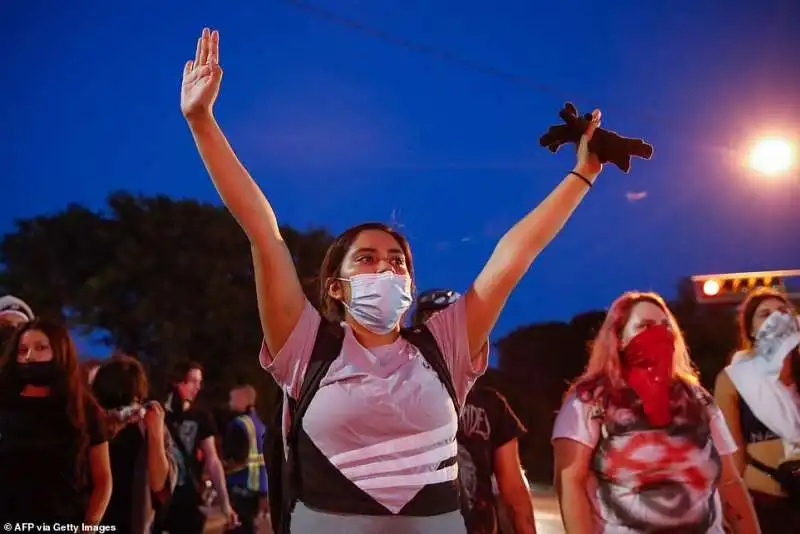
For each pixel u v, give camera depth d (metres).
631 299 3.98
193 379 7.12
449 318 2.49
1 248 27.94
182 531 6.76
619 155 2.49
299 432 2.29
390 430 2.21
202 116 2.31
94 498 4.54
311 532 2.19
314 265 27.23
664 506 3.73
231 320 26.69
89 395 4.61
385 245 2.54
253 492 7.50
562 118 2.57
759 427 4.74
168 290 26.66
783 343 4.77
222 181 2.34
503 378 21.16
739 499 4.03
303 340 2.35
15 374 4.38
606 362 3.90
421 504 2.20
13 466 4.30
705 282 9.30
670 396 3.83
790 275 8.88
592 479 3.85
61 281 27.39
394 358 2.33
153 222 27.33
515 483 3.99
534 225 2.50
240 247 27.97
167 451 5.79
